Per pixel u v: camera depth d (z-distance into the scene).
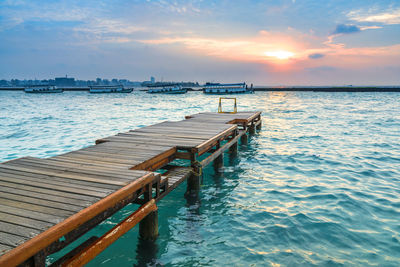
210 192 8.37
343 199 7.59
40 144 15.55
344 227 6.07
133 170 5.67
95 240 4.15
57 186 4.71
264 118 28.23
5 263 2.67
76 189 4.58
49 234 3.20
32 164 6.12
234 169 10.76
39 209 3.82
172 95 112.44
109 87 130.50
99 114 33.72
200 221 6.52
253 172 10.34
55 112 36.41
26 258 2.91
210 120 14.35
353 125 22.56
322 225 6.16
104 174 5.41
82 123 24.84
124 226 4.62
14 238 3.07
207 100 72.50
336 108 40.75
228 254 5.18
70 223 3.49
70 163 6.27
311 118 27.92
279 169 10.67
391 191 8.18
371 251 5.19
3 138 17.39
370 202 7.39
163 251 5.31
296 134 18.50
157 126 12.04
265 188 8.63
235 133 12.30
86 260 3.83
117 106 49.34
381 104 49.28
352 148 14.06
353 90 125.75
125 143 8.61
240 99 75.06
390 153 12.91
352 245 5.39
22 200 4.12
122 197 4.54
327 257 5.02
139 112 36.69
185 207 7.30
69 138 17.38
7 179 5.04
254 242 5.56
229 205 7.40
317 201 7.51
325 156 12.47
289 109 39.75
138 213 5.02
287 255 5.11
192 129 11.22
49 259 5.10
